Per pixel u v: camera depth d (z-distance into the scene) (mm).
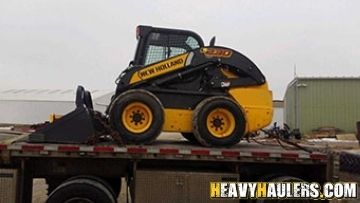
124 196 7645
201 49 7422
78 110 6762
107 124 6969
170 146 6855
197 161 6691
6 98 39000
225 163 6727
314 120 30328
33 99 38688
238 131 7047
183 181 6383
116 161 6723
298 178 6859
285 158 6602
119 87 7230
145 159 6477
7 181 6148
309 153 6711
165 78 7289
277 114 38062
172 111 7230
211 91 7398
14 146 6230
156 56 7527
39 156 6305
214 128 7051
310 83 30516
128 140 6805
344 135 26344
